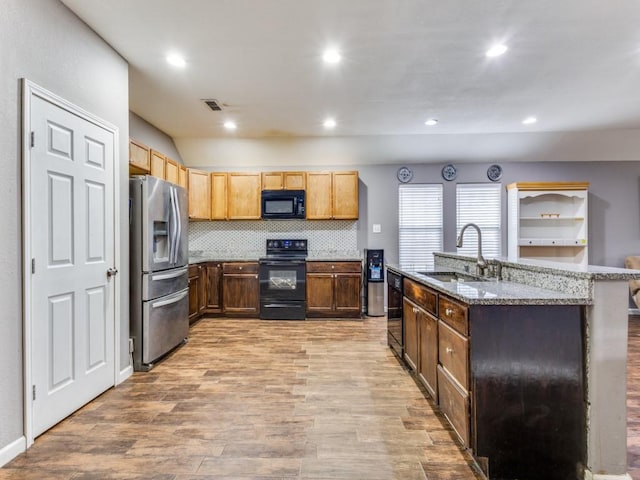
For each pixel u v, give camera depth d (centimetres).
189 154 535
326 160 548
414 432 206
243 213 531
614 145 508
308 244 558
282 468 173
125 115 286
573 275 175
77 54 229
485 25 240
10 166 181
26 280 189
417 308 265
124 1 213
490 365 169
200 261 488
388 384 273
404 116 422
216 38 255
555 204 541
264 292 494
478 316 170
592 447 165
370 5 218
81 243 233
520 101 377
